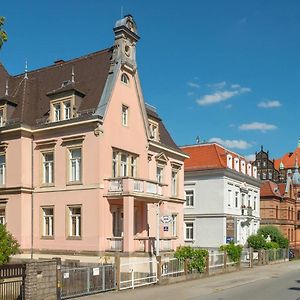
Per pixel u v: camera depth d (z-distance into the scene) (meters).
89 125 30.53
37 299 17.72
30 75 37.88
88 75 34.19
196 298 20.69
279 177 105.00
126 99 33.31
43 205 32.03
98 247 29.52
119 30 33.12
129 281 23.28
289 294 22.52
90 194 30.20
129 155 33.47
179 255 28.81
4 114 33.56
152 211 35.66
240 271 36.62
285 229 78.75
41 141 32.47
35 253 31.83
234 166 54.44
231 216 51.84
